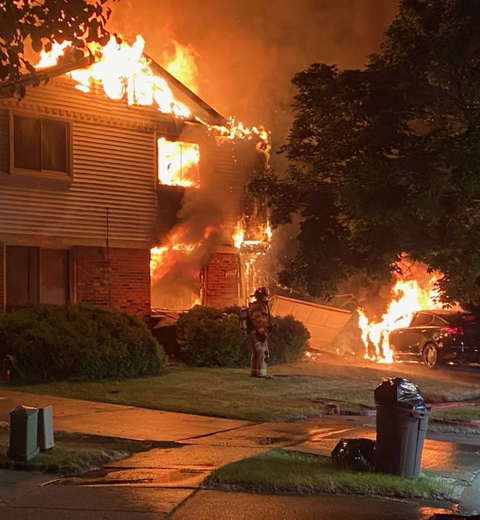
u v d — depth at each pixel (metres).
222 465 9.08
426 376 19.59
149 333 17.80
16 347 16.31
